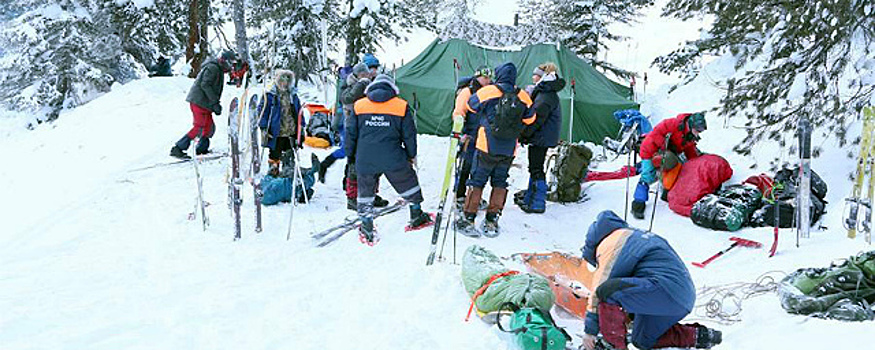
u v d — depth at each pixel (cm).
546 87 666
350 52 1495
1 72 1689
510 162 608
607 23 1680
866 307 399
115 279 479
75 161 938
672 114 1123
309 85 1568
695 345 370
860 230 570
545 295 406
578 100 1033
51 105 1702
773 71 753
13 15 1841
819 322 383
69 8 1669
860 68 679
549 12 1823
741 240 580
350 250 560
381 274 505
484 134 599
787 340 363
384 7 1490
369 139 573
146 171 820
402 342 389
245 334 397
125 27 1841
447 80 1077
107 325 396
